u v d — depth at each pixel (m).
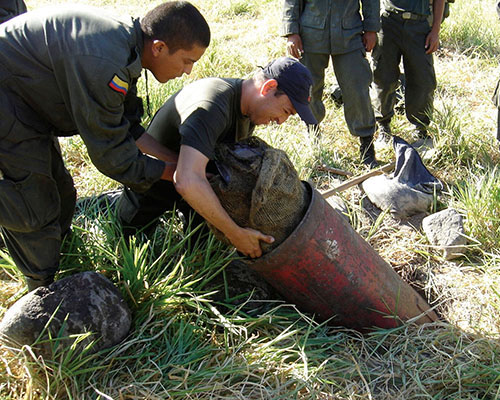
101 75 2.23
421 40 4.57
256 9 8.23
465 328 3.04
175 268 2.81
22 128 2.40
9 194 2.48
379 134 5.08
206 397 2.43
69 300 2.51
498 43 6.93
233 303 3.02
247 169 2.59
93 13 2.33
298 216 2.67
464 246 3.53
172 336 2.77
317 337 2.83
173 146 2.98
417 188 3.99
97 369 2.51
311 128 4.83
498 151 4.71
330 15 4.30
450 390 2.63
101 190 4.00
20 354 2.45
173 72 2.57
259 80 2.68
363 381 2.64
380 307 2.91
